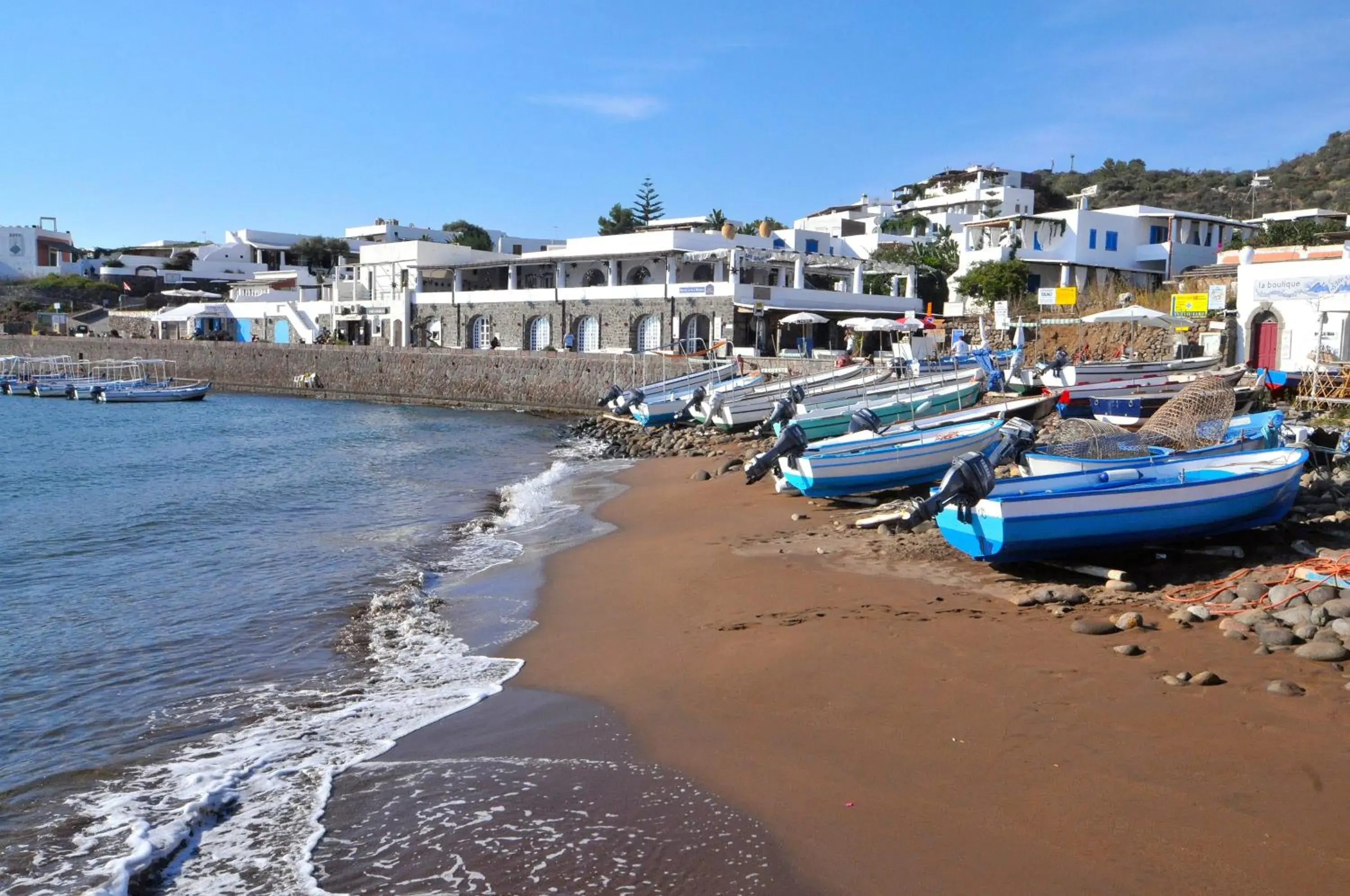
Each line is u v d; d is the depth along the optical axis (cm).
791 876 603
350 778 777
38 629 1260
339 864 647
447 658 1105
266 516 2136
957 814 664
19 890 627
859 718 833
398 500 2355
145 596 1437
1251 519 1320
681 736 828
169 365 7588
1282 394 2605
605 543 1733
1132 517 1248
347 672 1065
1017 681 885
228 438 4162
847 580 1304
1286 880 563
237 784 779
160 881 638
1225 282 4288
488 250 10144
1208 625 1009
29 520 2134
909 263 6184
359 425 4744
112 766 827
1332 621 951
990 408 2281
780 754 778
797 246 7150
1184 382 2666
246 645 1173
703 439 3341
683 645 1088
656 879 608
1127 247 5909
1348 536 1327
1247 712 783
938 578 1286
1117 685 859
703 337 5316
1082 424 1631
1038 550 1249
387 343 7062
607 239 6062
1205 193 10475
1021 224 5812
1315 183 10200
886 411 2700
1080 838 621
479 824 690
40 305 9856
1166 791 671
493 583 1469
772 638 1067
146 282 10331
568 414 5269
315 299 8619
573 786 742
